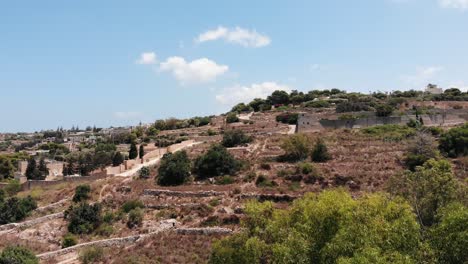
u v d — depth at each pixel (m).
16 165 129.00
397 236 24.92
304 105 139.25
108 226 57.75
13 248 46.88
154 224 56.34
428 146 67.44
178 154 73.94
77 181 82.12
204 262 44.09
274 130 102.12
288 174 64.81
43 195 73.50
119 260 46.22
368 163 67.12
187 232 52.44
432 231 25.02
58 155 150.50
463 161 62.31
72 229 57.84
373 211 27.66
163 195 64.12
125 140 155.00
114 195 67.06
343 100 140.12
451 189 32.91
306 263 26.08
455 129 70.69
